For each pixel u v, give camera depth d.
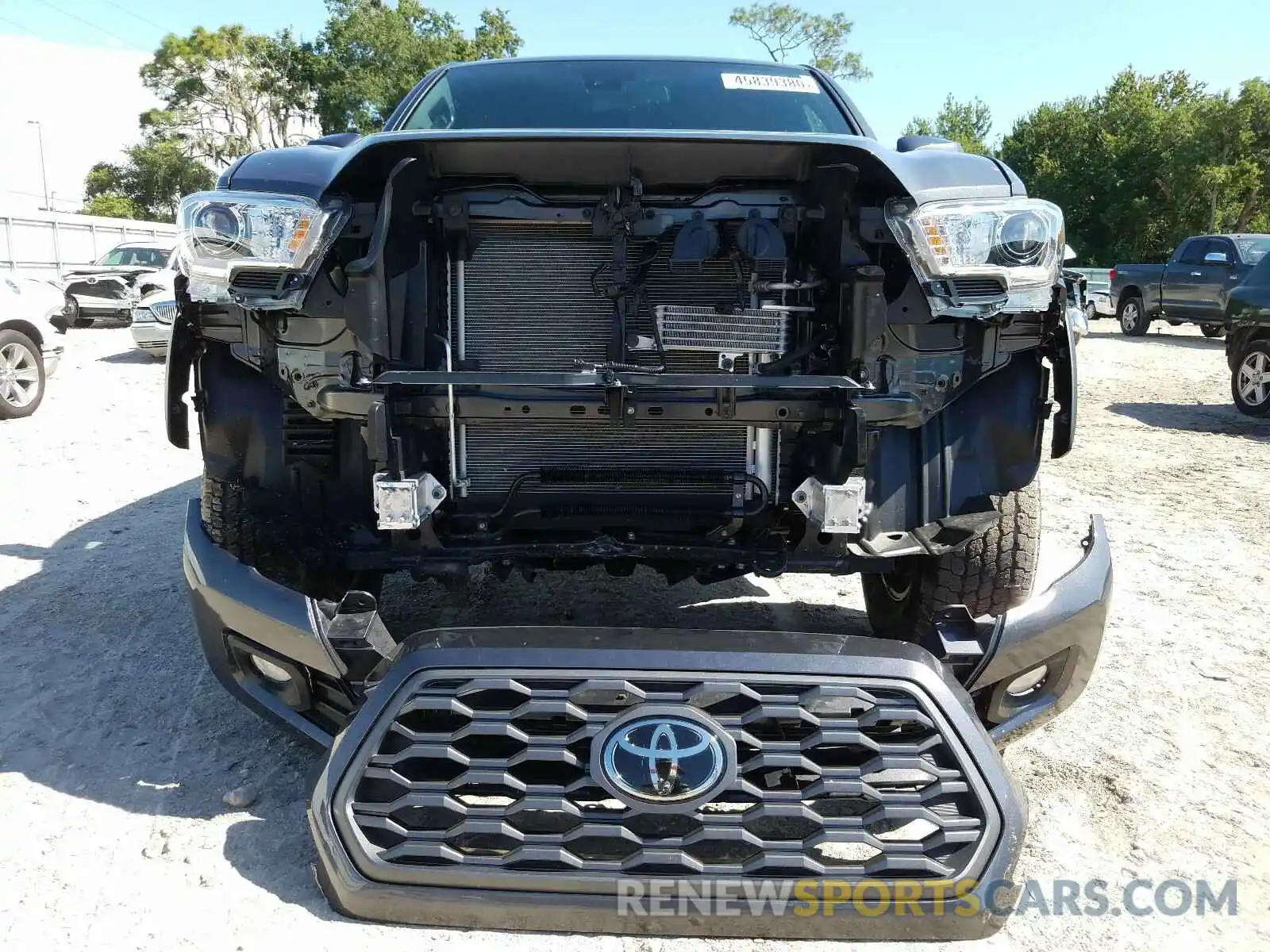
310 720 2.26
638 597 3.87
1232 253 15.24
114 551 4.53
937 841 1.92
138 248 19.47
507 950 1.89
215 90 49.47
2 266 27.08
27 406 8.13
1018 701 2.25
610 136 2.05
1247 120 36.50
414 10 43.00
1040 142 43.34
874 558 2.46
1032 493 2.57
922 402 2.26
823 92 3.45
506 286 2.36
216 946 1.87
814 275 2.34
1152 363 13.20
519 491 2.44
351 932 1.92
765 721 2.04
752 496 2.46
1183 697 3.10
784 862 1.91
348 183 2.28
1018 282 2.15
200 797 2.42
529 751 1.97
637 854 1.91
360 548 2.46
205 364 2.43
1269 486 6.18
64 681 3.11
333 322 2.18
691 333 2.28
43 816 2.32
